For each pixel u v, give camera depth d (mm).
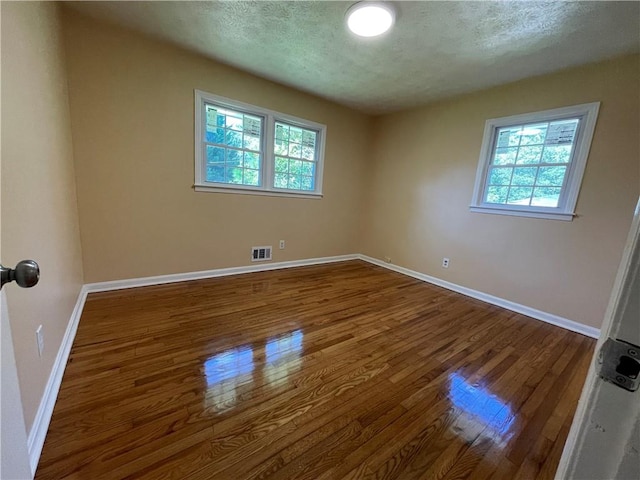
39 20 1574
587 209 2549
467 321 2684
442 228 3725
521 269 2998
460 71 2785
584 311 2592
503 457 1273
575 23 1954
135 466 1115
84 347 1859
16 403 694
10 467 641
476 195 3346
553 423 1484
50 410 1307
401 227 4266
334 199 4441
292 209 3992
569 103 2607
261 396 1537
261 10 2053
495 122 3143
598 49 2248
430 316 2744
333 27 2195
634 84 2270
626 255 368
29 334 1147
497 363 2014
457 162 3527
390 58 2617
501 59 2506
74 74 2328
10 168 1050
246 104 3256
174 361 1776
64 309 1808
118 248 2758
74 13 2252
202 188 3145
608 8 1787
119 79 2523
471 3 1820
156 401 1444
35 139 1384
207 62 2934
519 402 1629
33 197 1303
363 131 4539
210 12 2129
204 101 3027
